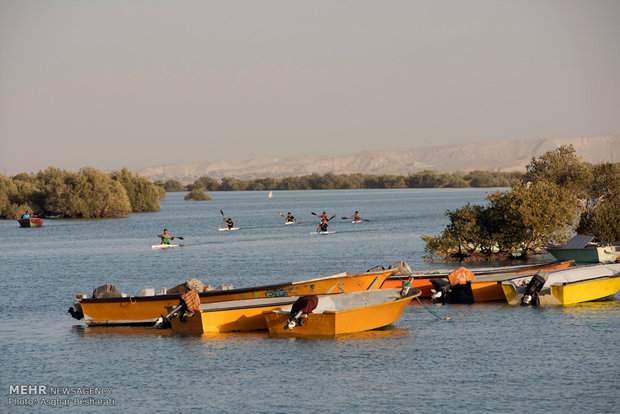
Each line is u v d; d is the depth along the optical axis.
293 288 47.53
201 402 32.12
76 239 136.62
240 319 45.72
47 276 78.12
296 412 30.52
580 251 72.75
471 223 78.56
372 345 41.16
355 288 48.62
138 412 31.19
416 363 37.16
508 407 30.36
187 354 40.22
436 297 54.12
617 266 56.16
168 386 34.56
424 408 30.48
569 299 51.91
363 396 32.22
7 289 67.88
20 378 36.56
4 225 197.88
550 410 29.91
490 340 41.50
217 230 154.62
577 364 36.09
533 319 47.06
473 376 34.66
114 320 48.75
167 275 76.81
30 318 52.22
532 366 36.00
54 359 40.00
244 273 75.88
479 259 80.31
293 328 43.75
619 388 32.34
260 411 30.75
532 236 78.81
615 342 40.19
